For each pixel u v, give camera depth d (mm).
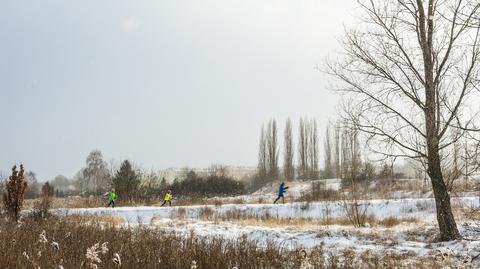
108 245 9281
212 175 53125
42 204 19922
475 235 13375
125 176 37812
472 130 10375
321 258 10641
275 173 65625
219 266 8383
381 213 22672
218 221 21047
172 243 10695
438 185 13617
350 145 21344
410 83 14000
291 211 24453
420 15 14109
